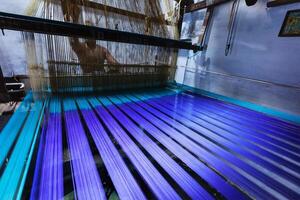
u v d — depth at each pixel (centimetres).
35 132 107
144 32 201
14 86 166
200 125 137
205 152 102
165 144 108
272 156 101
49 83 160
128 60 196
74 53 161
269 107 189
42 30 121
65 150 100
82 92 181
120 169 83
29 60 142
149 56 208
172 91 229
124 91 208
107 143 103
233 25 216
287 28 167
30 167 81
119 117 140
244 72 211
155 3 203
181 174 84
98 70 180
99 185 73
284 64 172
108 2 174
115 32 147
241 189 76
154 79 230
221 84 240
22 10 173
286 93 174
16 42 176
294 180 83
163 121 140
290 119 154
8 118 132
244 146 110
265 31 185
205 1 238
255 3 189
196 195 72
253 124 143
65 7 151
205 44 257
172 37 225
